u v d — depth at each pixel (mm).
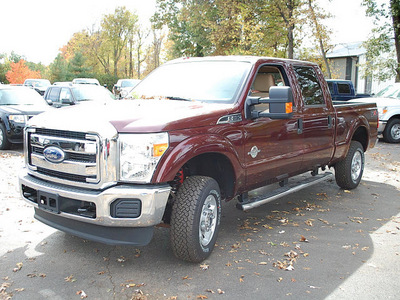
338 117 6246
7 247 4332
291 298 3410
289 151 5207
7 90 11625
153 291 3479
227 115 4230
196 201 3801
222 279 3717
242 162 4434
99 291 3467
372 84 31328
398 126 13234
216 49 32531
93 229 3686
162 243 4562
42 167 3893
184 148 3660
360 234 4953
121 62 67812
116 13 61969
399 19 18547
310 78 5863
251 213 5715
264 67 5309
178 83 4965
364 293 3521
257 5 24094
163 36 64812
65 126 3652
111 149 3473
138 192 3449
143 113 3809
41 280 3639
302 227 5160
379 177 8156
